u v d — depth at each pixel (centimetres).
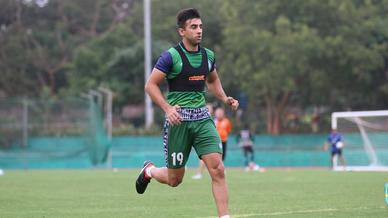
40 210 4466
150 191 6009
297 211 4216
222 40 19712
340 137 11681
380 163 12088
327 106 18738
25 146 13062
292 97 18375
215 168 2967
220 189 2964
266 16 16562
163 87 16475
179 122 2842
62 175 9638
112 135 14900
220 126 8369
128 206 4681
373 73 17500
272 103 17475
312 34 15562
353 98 18050
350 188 6291
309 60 15925
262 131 18325
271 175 9200
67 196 5628
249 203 4806
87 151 13075
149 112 15638
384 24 16775
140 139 14138
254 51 16100
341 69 16325
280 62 15588
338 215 3972
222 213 2938
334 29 16250
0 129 13050
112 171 11231
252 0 16625
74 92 19825
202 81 3012
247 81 16575
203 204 4784
